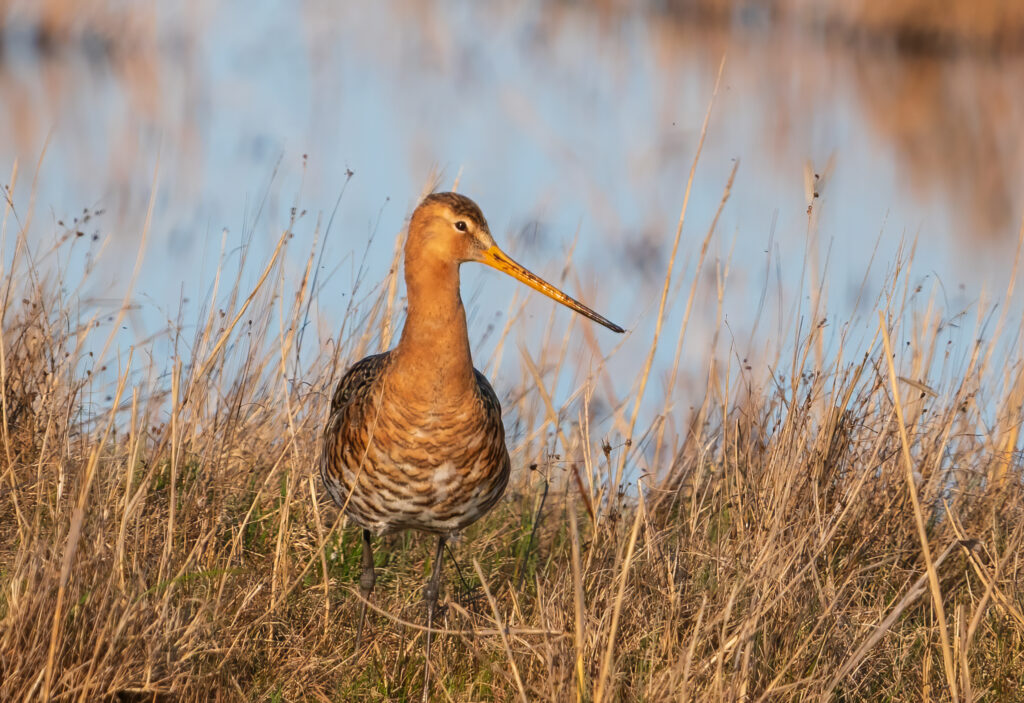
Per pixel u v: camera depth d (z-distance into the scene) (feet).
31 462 44.75
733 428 50.57
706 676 37.86
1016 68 146.20
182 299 58.44
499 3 174.70
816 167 105.29
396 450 39.93
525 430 57.77
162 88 120.16
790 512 42.47
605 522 46.26
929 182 103.50
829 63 147.02
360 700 39.93
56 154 95.55
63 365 48.39
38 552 36.06
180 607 37.29
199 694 36.47
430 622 40.73
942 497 48.21
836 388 46.68
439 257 39.81
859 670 40.27
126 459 45.14
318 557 45.09
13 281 53.01
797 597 39.60
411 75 130.52
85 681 33.63
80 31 137.08
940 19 152.66
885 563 44.83
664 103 124.16
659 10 169.68
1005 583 43.83
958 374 53.72
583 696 35.45
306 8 162.81
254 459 48.21
